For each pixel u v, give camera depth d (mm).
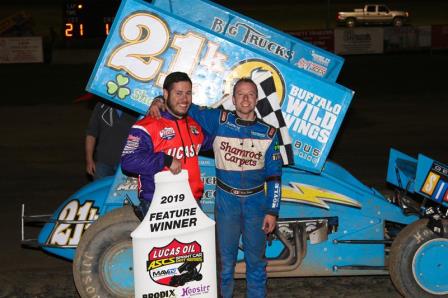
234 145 4480
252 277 4684
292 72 4773
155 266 4031
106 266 4633
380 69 20047
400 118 13172
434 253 4828
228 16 5367
